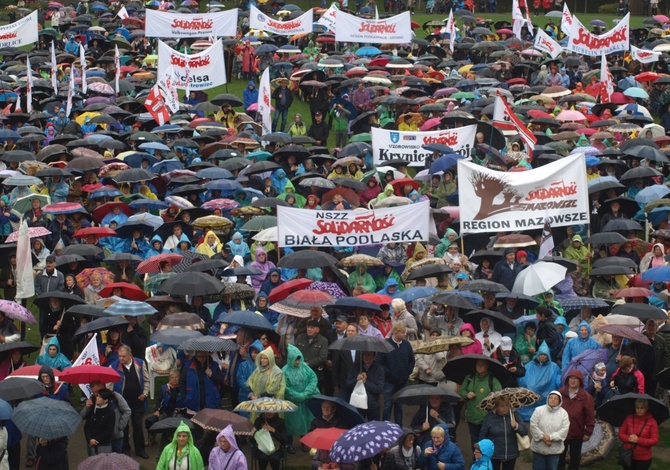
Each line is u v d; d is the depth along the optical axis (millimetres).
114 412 60594
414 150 112188
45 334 74000
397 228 82062
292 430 63812
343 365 65438
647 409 62094
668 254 88000
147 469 64438
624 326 68375
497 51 181500
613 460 67875
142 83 158750
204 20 166750
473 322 71375
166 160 110938
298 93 174875
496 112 104000
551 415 60625
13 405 62938
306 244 81562
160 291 71500
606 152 114375
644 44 192875
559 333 72062
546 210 84125
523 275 76500
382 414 71125
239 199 103000
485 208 83812
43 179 108625
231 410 71688
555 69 164875
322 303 68250
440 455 57281
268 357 62188
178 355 67938
